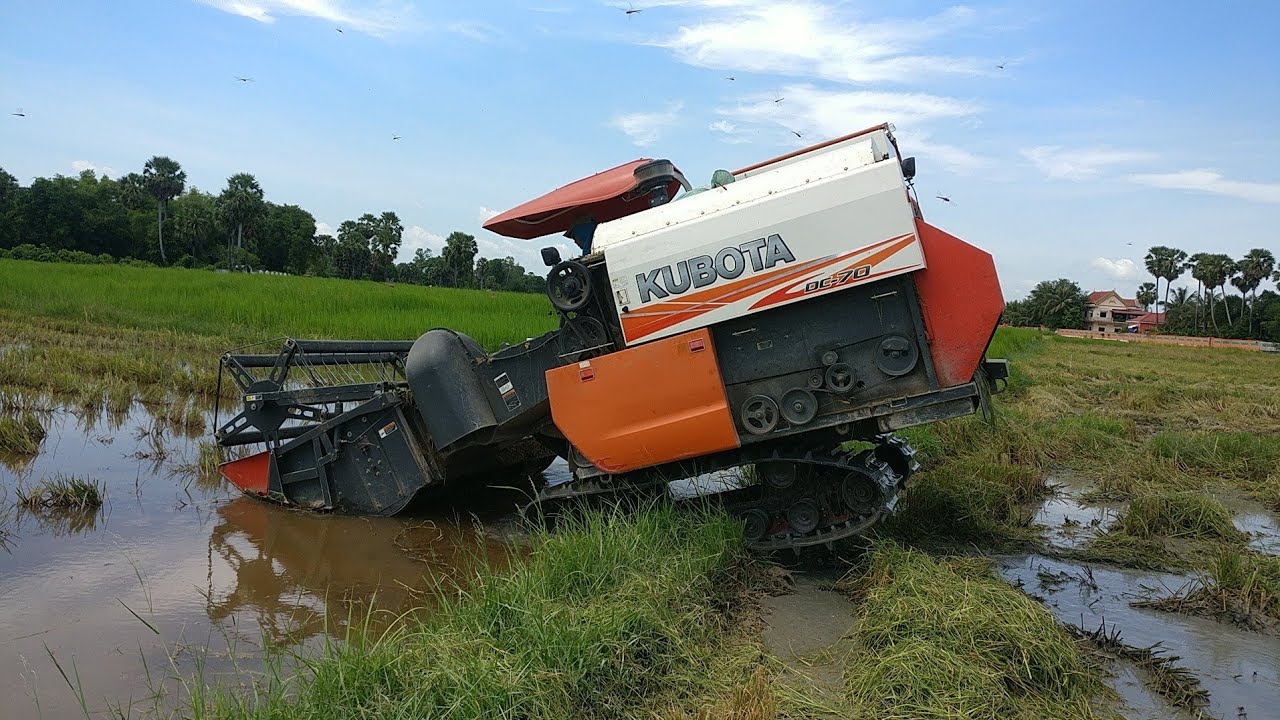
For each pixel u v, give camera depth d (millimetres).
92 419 9016
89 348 13438
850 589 4867
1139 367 25234
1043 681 3619
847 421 4938
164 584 4887
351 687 3189
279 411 6691
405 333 16016
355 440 6512
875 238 4715
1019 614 3889
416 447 6391
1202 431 10477
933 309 4793
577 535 4758
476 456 6918
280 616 4496
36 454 7516
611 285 5219
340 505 6586
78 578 4867
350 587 5008
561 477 7969
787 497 5359
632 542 4738
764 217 4891
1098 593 5000
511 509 6930
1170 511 6355
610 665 3543
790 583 5035
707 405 5102
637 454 5332
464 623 3838
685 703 3465
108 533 5688
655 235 5105
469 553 5703
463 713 3088
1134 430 10422
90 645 4000
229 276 32594
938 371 4828
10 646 3951
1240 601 4793
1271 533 6387
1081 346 40969
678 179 6141
